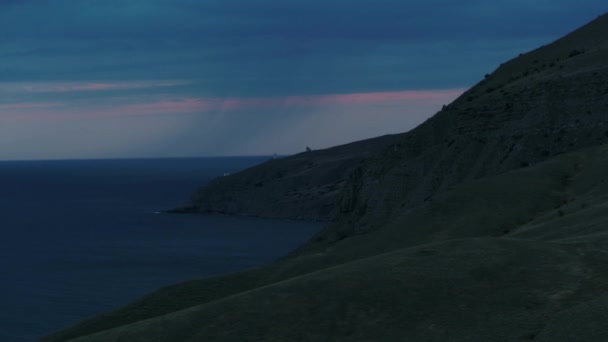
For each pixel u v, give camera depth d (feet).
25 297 369.50
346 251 249.14
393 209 378.12
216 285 219.00
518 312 116.37
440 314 119.75
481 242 144.56
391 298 125.90
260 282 222.48
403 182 385.09
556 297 118.83
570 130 343.05
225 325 127.03
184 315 132.98
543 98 369.50
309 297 130.62
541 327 110.93
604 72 367.25
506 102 385.70
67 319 321.11
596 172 273.33
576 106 356.18
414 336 115.55
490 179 290.15
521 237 196.13
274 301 131.54
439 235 243.60
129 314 200.44
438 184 363.35
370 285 130.72
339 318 123.65
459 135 384.68
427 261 137.39
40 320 319.06
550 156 336.70
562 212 232.12
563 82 374.43
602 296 112.57
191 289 215.10
